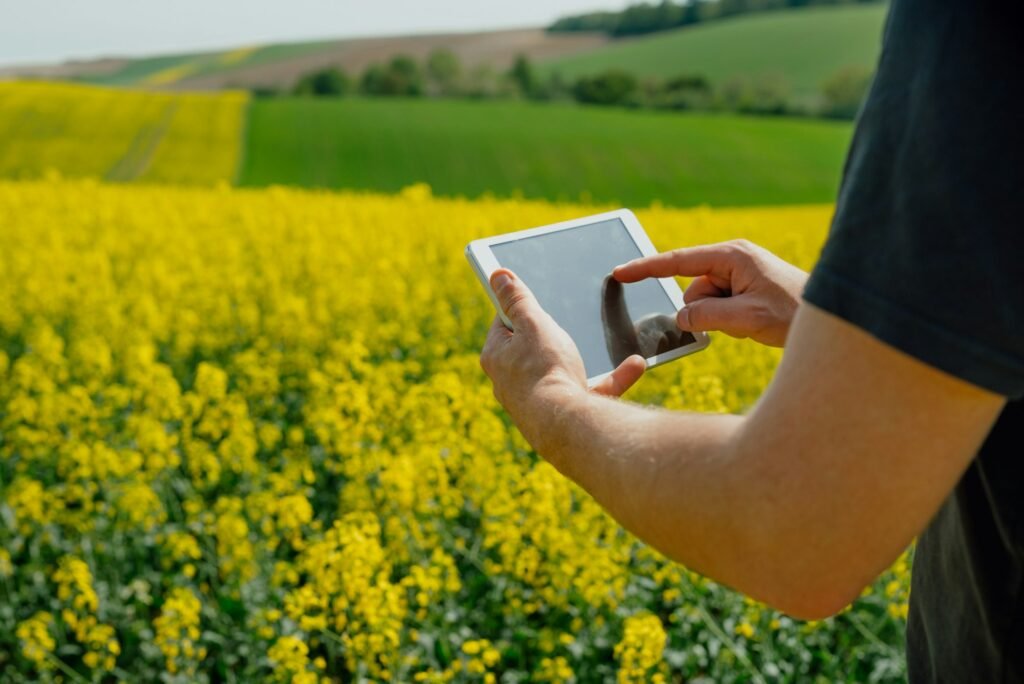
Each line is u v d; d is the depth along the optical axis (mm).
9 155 34000
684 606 4355
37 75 83562
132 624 4625
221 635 4527
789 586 932
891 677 4152
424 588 4039
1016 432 986
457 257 10922
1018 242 819
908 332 835
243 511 5578
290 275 10867
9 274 10844
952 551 1134
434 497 5074
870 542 898
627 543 4578
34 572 4836
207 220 13773
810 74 59969
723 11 79000
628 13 81125
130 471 5207
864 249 872
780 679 4078
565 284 1621
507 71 72562
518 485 4500
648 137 43094
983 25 837
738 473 940
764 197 34688
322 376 6355
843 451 876
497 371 1338
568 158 39344
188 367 8633
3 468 6117
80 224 13312
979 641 1102
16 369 6707
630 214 1748
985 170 820
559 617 4512
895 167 863
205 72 78375
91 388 6891
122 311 9461
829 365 886
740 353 7227
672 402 5027
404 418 6055
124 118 40469
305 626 3859
